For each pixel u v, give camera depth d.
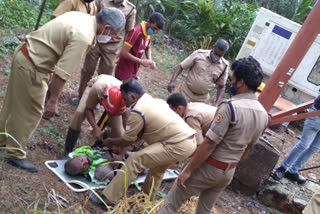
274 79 4.18
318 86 7.39
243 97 2.54
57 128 4.26
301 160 4.73
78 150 3.56
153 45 8.97
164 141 3.12
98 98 3.53
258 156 4.40
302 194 4.54
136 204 3.26
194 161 2.62
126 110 3.69
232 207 4.22
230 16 9.96
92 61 4.61
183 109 3.57
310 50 7.28
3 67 5.08
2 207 2.65
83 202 3.18
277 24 7.35
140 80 7.03
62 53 2.85
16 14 6.75
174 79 4.86
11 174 3.02
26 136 3.07
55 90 2.81
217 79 4.81
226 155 2.63
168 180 4.20
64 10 3.94
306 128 4.49
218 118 2.50
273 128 7.26
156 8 10.08
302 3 10.35
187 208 3.61
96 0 4.49
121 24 2.91
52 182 3.24
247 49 7.71
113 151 3.83
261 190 4.50
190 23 9.92
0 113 3.07
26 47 2.80
